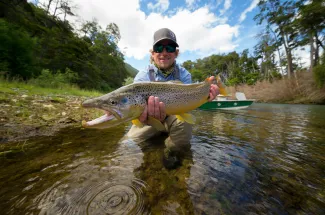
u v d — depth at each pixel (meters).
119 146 0.70
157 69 0.84
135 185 0.42
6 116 0.93
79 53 6.53
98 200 0.36
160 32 0.81
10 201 0.35
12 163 0.51
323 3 4.84
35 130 0.84
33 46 3.44
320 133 1.01
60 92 2.79
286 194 0.41
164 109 0.54
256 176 0.49
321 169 0.54
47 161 0.54
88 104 0.50
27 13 5.16
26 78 3.09
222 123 1.34
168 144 0.74
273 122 1.42
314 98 4.50
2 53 2.84
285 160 0.60
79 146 0.68
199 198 0.39
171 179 0.46
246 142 0.81
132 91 0.55
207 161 0.58
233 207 0.36
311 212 0.35
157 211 0.34
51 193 0.38
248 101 2.66
